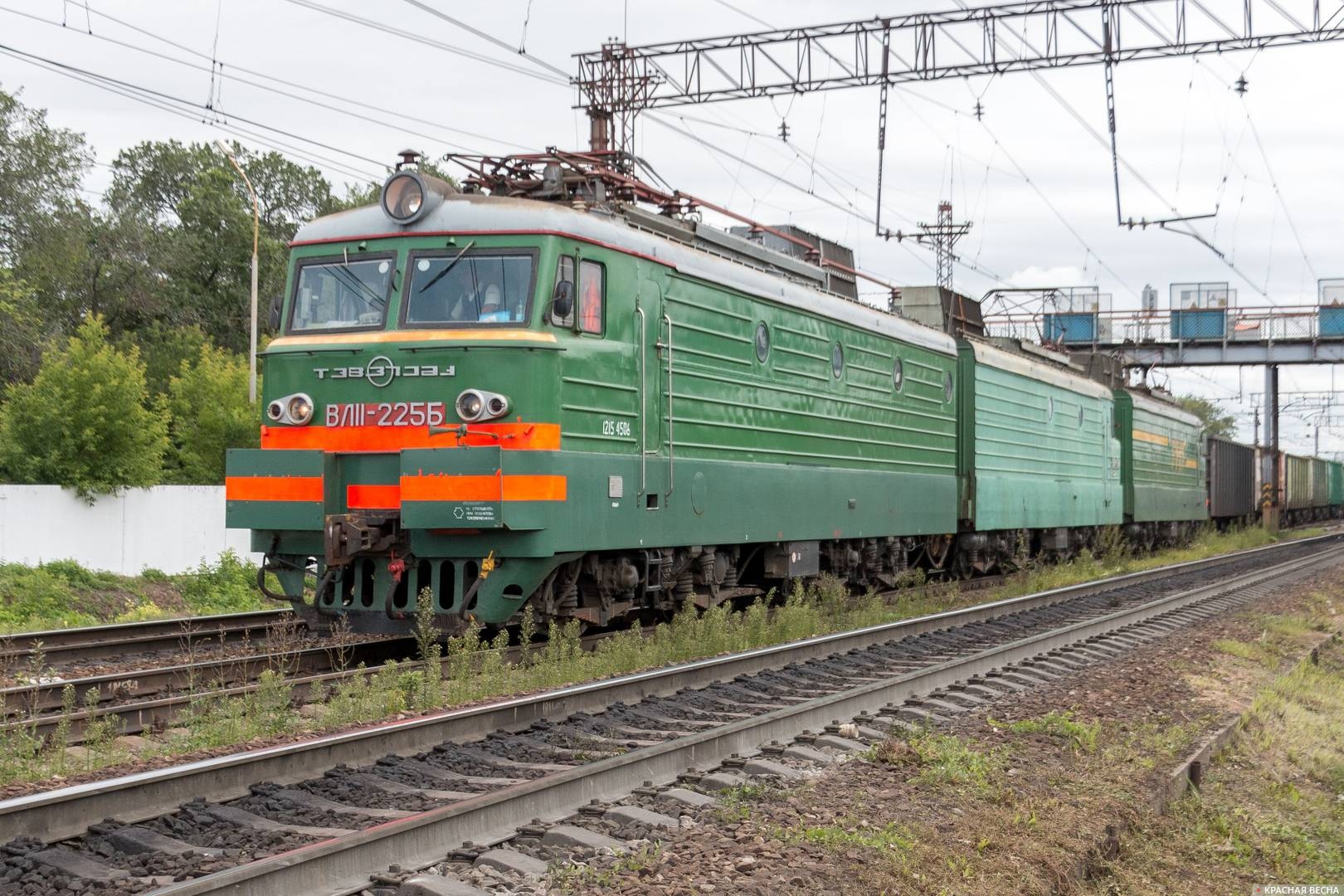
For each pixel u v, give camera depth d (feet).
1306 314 149.38
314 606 37.99
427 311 36.91
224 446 82.43
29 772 21.34
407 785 21.83
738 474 45.42
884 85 68.44
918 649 43.42
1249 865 24.31
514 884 17.17
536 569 35.83
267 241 163.32
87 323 68.08
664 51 71.92
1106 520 96.43
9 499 61.00
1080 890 20.62
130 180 176.76
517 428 35.09
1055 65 65.36
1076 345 156.25
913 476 61.82
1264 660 47.88
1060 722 30.91
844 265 62.95
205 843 18.08
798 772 24.52
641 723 28.48
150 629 41.24
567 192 41.22
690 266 42.78
